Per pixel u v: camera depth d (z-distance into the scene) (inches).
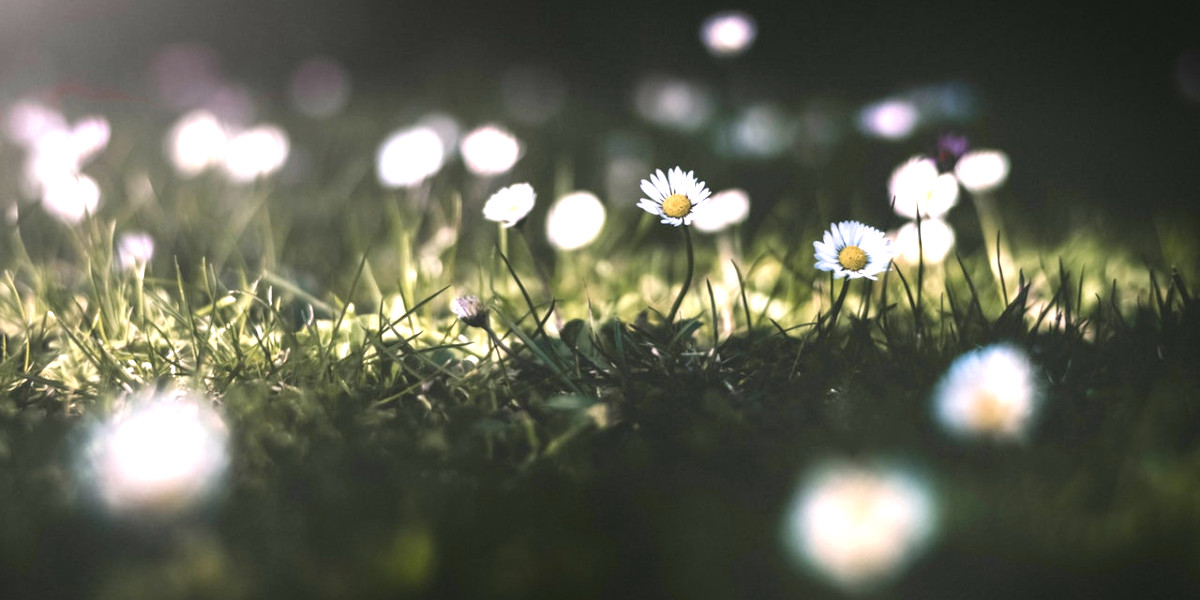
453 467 23.0
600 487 22.1
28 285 30.8
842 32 79.2
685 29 82.0
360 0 90.3
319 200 39.3
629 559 20.9
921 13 78.9
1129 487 21.5
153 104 67.4
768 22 81.1
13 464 23.0
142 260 29.8
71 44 90.6
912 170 30.3
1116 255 33.3
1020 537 20.7
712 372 25.3
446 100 65.2
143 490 21.5
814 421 23.9
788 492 21.9
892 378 24.9
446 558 20.6
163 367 26.3
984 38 77.0
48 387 25.9
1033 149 50.7
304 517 21.6
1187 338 25.5
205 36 92.1
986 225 35.9
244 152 36.6
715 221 31.2
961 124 52.7
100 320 27.0
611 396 24.6
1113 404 24.0
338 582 20.3
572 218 32.1
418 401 25.2
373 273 32.4
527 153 46.6
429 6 88.9
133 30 92.1
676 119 54.1
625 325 27.1
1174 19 74.6
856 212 36.9
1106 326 26.8
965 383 23.0
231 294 27.3
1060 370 25.3
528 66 79.5
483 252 32.9
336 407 24.5
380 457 23.1
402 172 33.4
